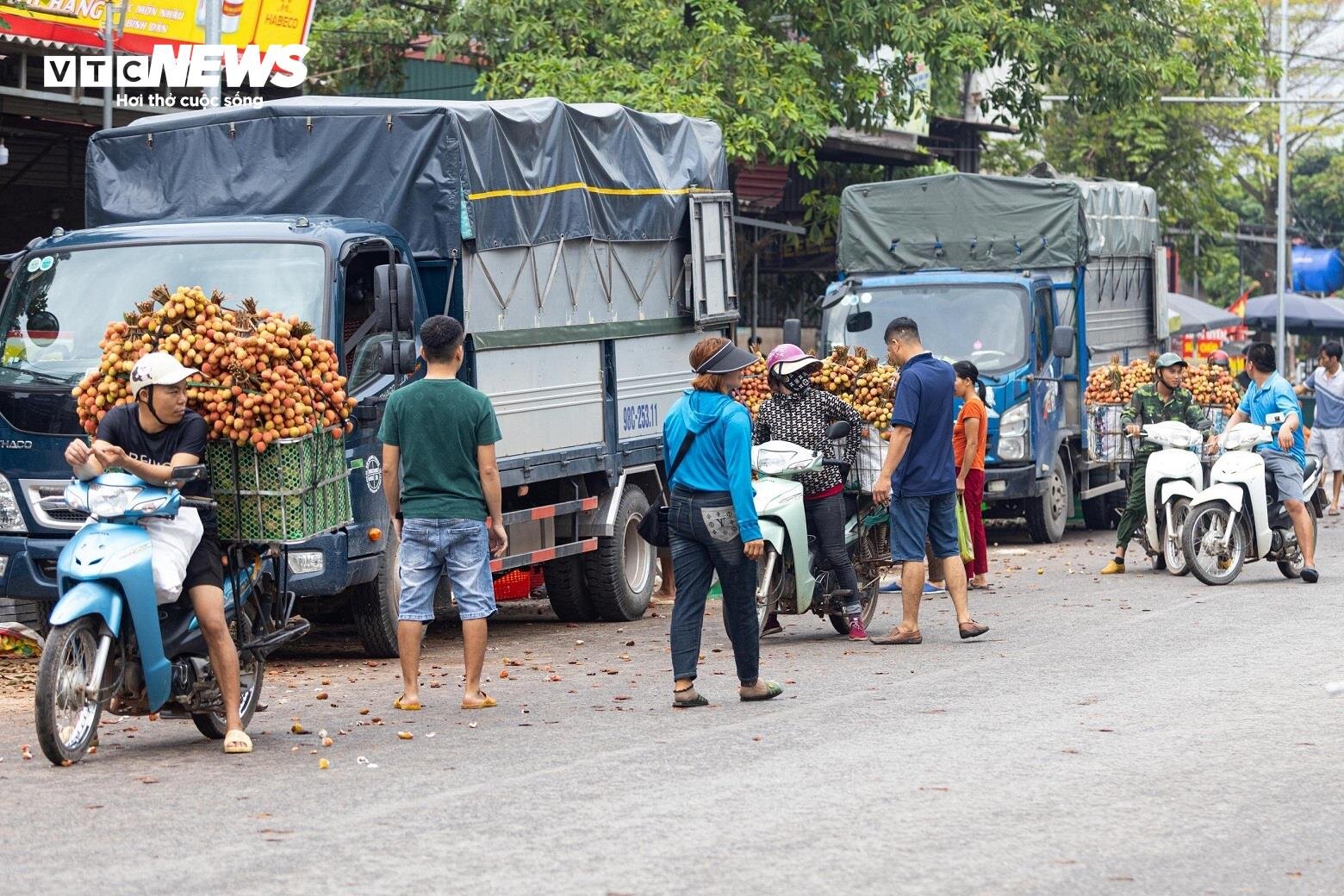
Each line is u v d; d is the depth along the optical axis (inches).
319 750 520.4
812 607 774.5
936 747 505.4
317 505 535.8
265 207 771.4
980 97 2165.4
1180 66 1835.6
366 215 756.6
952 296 1240.2
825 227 1908.2
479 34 1574.8
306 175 765.3
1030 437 1215.6
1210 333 2839.6
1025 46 1674.5
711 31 1486.2
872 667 685.9
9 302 698.2
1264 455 955.3
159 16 1064.8
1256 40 2057.1
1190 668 653.3
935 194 1305.4
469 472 596.1
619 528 888.3
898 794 440.1
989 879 359.3
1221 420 1244.5
